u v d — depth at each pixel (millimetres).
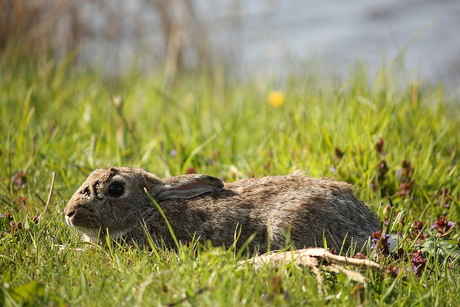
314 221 7957
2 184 10047
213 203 8219
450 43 27297
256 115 14883
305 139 11477
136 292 6262
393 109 11484
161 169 11062
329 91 16531
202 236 8094
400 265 7309
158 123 13969
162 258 7238
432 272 7379
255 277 6434
